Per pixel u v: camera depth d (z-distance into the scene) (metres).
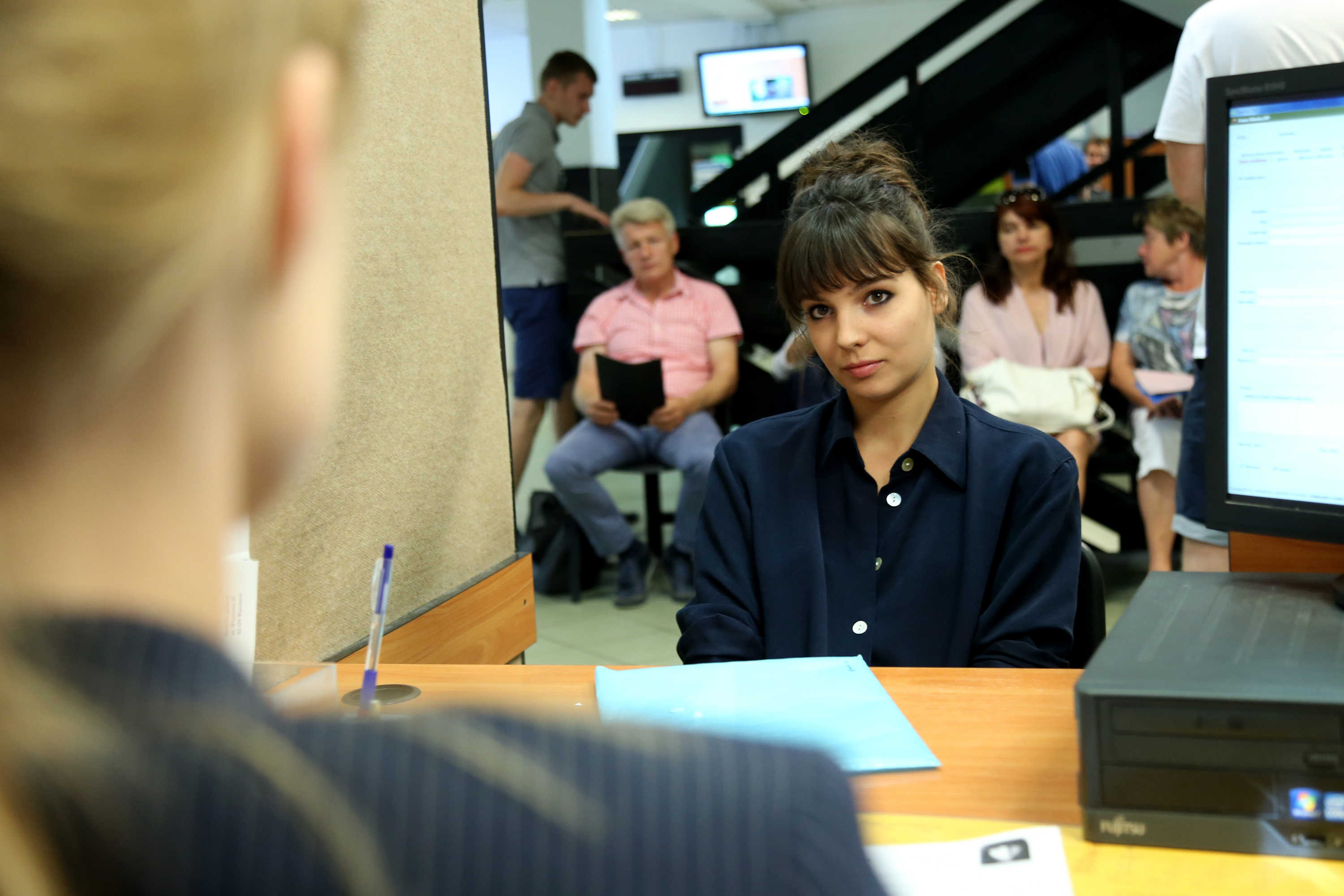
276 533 1.16
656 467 3.67
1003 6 5.10
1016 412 3.30
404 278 1.40
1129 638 0.78
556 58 4.41
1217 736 0.67
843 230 1.17
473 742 0.21
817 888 0.21
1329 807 0.66
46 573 0.20
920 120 5.25
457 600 1.53
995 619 1.20
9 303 0.18
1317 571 1.01
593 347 3.86
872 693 0.94
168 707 0.20
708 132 7.13
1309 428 0.86
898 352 1.20
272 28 0.20
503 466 1.72
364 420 1.32
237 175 0.19
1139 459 3.48
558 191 4.51
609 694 0.95
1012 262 3.47
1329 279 0.84
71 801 0.18
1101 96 5.46
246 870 0.19
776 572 1.27
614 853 0.21
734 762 0.22
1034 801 0.76
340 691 0.99
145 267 0.18
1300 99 0.82
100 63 0.17
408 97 1.41
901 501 1.25
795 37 10.25
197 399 0.21
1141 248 3.50
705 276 4.52
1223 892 0.64
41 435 0.20
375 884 0.19
